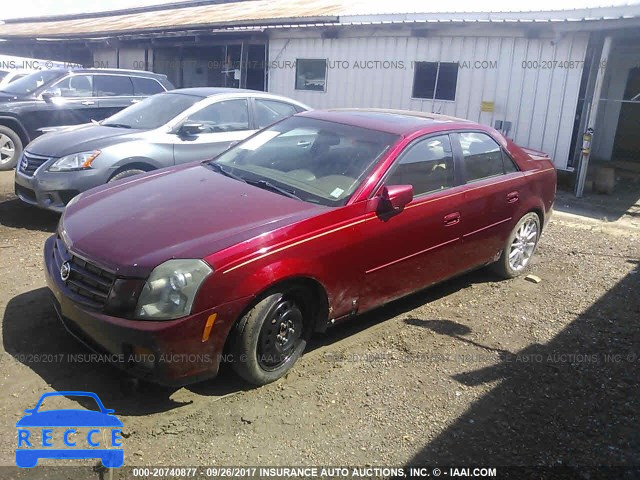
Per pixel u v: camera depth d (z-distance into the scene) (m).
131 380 3.50
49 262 3.70
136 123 6.98
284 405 3.38
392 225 4.02
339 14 12.53
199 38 16.42
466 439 3.17
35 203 6.32
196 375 3.17
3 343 3.80
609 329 4.62
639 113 12.95
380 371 3.81
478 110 10.96
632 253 6.73
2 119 9.55
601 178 10.25
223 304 3.13
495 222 5.07
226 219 3.49
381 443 3.10
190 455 2.93
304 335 3.75
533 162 5.64
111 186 4.32
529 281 5.64
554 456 3.06
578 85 9.70
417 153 4.34
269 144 4.72
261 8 18.50
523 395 3.61
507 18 9.73
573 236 7.39
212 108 7.09
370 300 4.06
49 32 23.73
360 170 4.06
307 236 3.50
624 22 8.64
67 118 10.06
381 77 12.26
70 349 3.78
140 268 3.06
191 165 4.74
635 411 3.50
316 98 13.68
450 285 5.45
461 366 3.93
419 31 11.33
